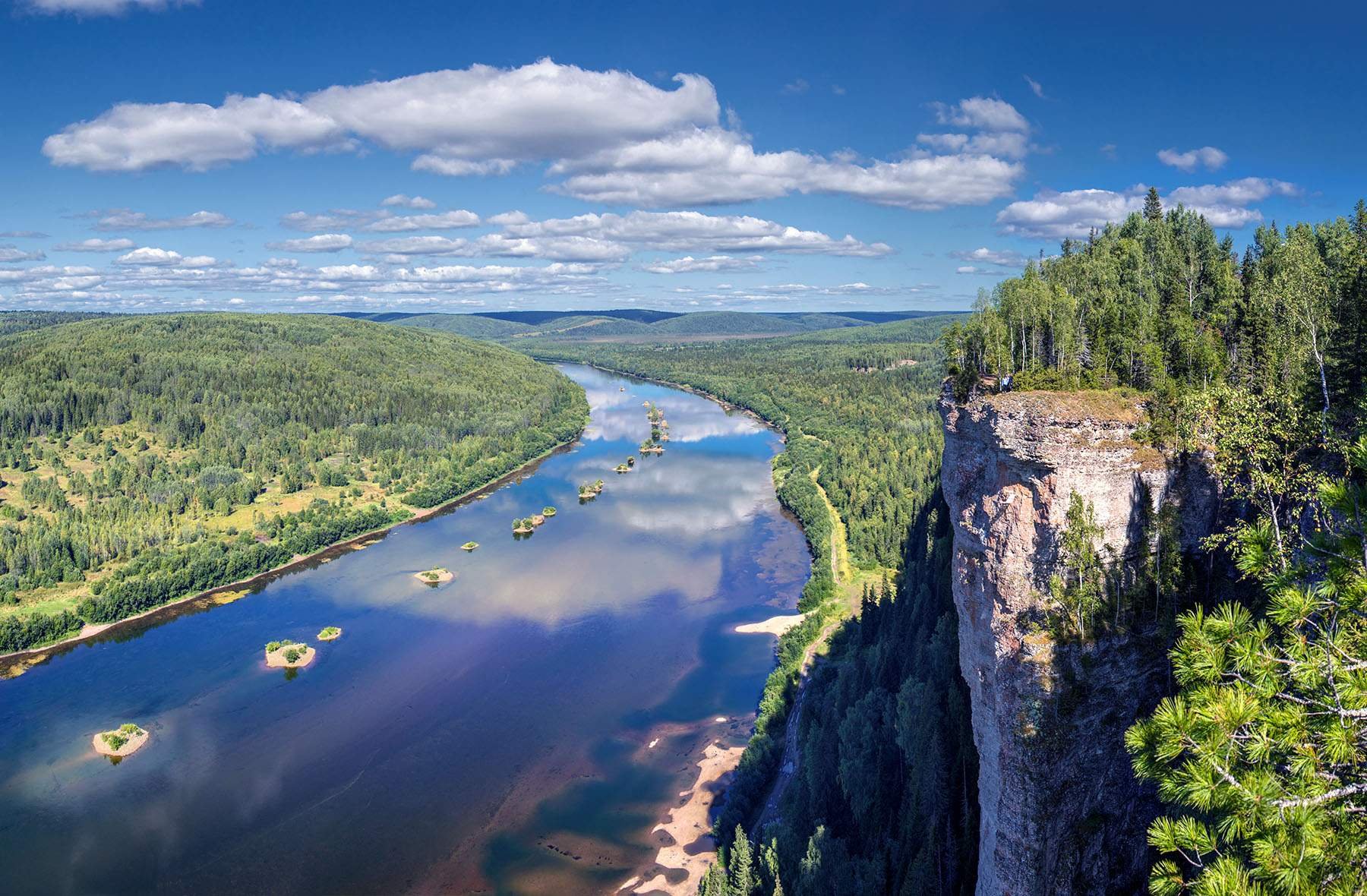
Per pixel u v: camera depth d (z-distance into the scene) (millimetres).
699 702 116125
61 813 97625
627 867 86062
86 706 122688
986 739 61750
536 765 103625
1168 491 57375
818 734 90438
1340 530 26922
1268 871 21844
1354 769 23625
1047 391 59906
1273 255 99188
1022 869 57969
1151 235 129750
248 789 101312
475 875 86000
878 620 116250
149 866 88688
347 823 94375
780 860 74562
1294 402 56625
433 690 123125
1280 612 24766
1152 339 71500
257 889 85125
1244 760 23672
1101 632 56469
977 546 62344
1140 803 58469
